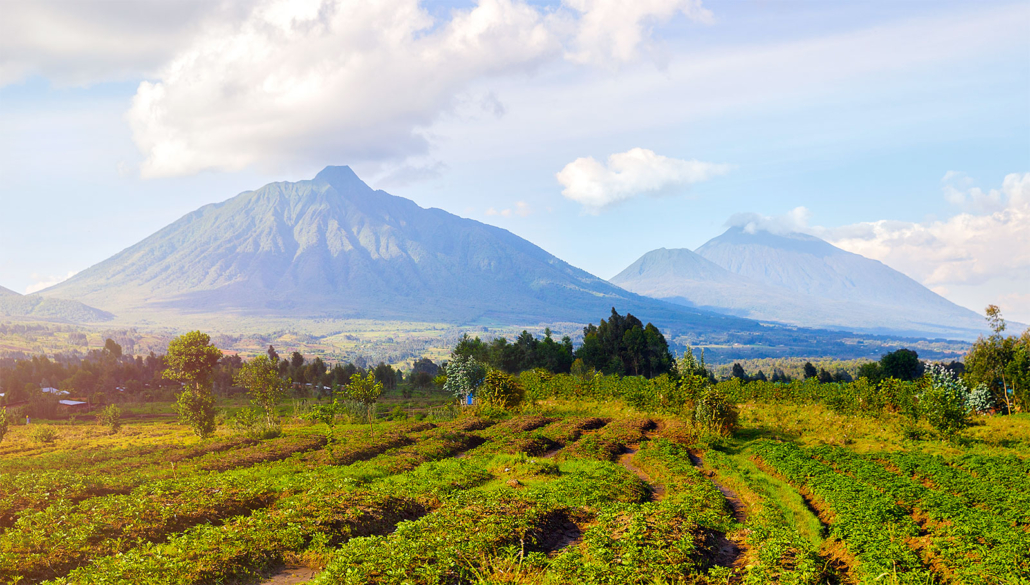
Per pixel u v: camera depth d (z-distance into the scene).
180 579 17.14
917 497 28.25
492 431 54.28
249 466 40.03
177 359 59.31
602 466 37.91
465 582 18.20
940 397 45.56
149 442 60.81
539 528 23.27
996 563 19.03
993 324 65.50
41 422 99.56
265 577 19.06
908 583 18.06
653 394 66.38
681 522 23.75
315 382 153.38
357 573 17.42
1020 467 34.34
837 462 37.31
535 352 131.38
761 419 57.72
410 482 31.83
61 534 19.94
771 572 18.95
